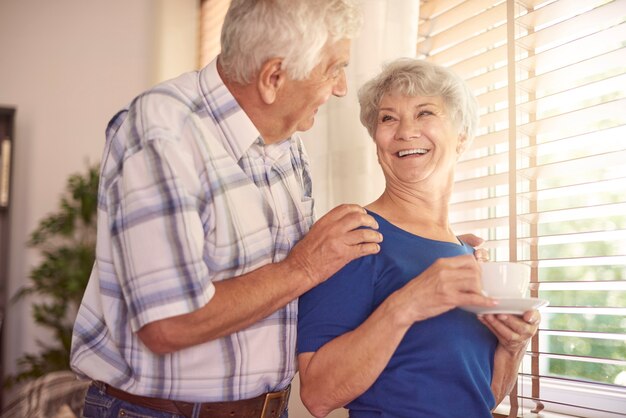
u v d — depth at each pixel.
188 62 3.39
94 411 1.18
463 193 1.86
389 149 1.28
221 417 1.14
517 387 1.50
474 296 1.03
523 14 1.64
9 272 4.16
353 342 1.10
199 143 1.13
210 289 1.05
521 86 1.61
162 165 1.05
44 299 4.16
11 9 4.25
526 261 1.53
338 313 1.16
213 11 3.26
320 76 1.16
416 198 1.29
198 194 1.09
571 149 1.70
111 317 1.12
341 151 1.84
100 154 4.22
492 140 1.66
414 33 1.72
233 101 1.19
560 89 1.68
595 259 1.41
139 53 4.23
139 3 4.24
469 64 1.75
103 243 1.13
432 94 1.26
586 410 1.49
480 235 1.82
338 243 1.13
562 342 1.73
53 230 3.94
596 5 1.50
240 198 1.16
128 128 1.12
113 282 1.13
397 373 1.14
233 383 1.15
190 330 1.04
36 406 1.91
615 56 1.42
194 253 1.03
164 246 1.02
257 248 1.17
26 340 4.13
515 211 1.55
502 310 1.05
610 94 1.64
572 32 1.52
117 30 4.25
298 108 1.19
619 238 1.39
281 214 1.25
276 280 1.10
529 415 1.50
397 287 1.17
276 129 1.22
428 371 1.14
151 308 1.01
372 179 1.78
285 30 1.10
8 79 4.23
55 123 4.23
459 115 1.28
